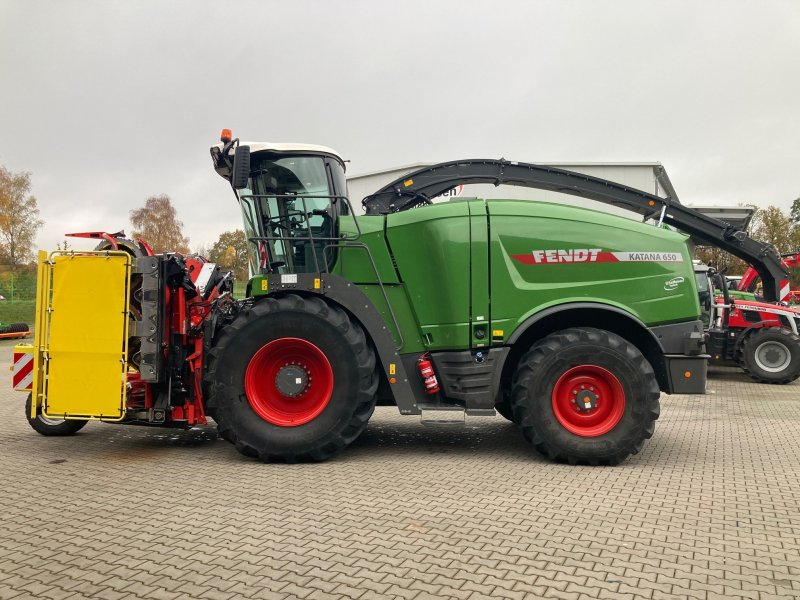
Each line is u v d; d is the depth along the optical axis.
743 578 3.23
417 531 3.87
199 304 6.12
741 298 13.84
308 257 6.13
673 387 5.85
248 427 5.59
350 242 6.00
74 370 5.55
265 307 5.67
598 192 9.83
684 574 3.27
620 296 5.84
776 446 6.43
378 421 7.92
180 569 3.30
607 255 5.87
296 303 5.66
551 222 5.90
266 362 5.73
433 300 5.92
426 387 5.82
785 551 3.59
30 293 32.47
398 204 8.05
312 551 3.54
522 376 5.65
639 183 23.27
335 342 5.61
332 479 5.11
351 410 5.61
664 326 5.87
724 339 12.23
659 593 3.05
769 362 11.84
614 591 3.07
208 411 5.88
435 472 5.34
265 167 6.14
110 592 3.04
